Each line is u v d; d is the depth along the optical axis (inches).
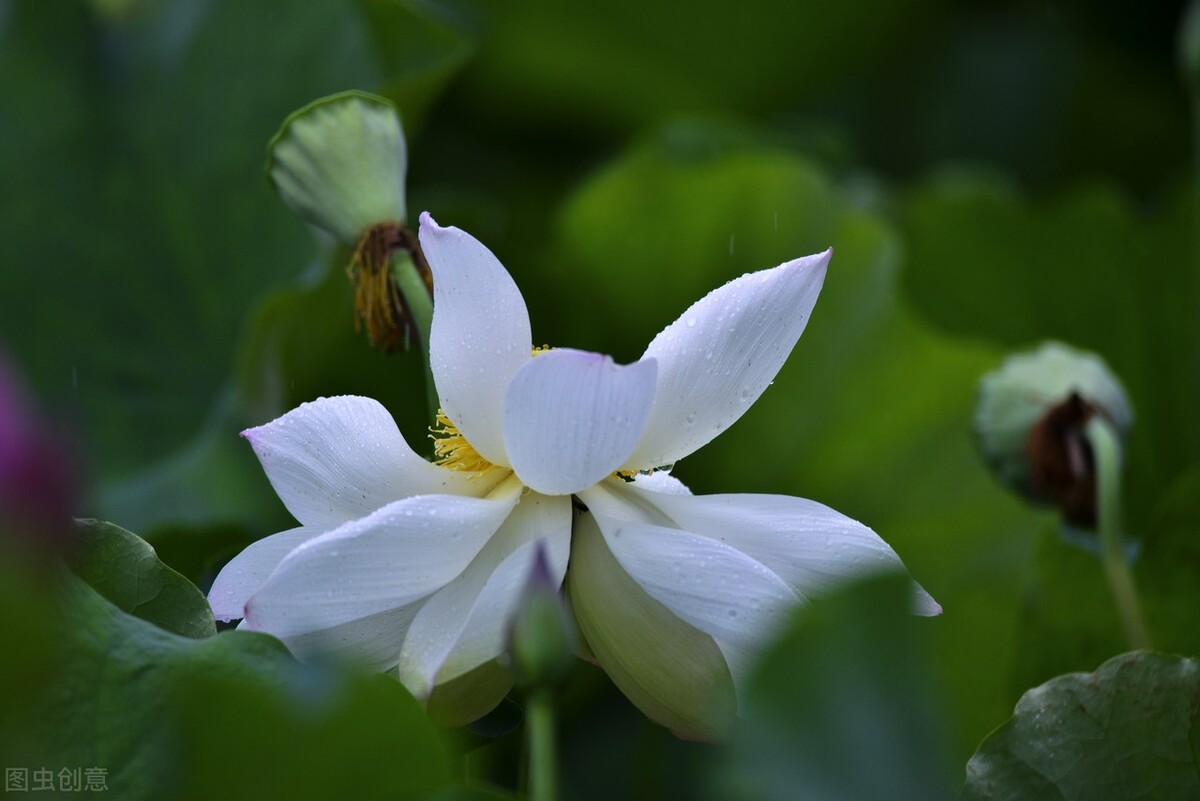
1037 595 52.6
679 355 45.2
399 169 49.8
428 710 44.7
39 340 71.4
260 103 69.7
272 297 59.4
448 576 44.5
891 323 70.5
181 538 55.8
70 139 73.4
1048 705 44.8
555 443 44.6
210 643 43.3
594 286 73.0
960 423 70.7
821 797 41.3
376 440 45.3
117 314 72.3
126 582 45.2
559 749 61.4
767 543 45.1
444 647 44.3
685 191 70.6
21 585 39.1
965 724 56.2
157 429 70.9
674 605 44.3
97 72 74.0
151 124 73.2
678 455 45.8
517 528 45.3
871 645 41.9
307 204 49.6
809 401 71.6
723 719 45.1
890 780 41.4
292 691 42.8
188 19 72.8
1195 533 51.5
